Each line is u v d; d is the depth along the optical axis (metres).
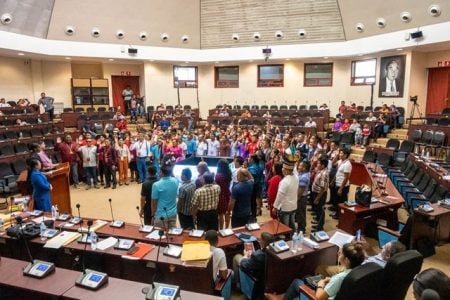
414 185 7.63
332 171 7.43
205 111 18.81
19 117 12.87
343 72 16.62
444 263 5.04
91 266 3.76
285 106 17.02
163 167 4.79
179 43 16.77
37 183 5.51
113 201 8.41
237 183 5.26
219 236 4.37
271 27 15.85
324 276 3.61
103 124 14.68
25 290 2.68
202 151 10.92
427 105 14.18
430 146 10.41
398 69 14.17
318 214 6.39
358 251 2.96
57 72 16.92
